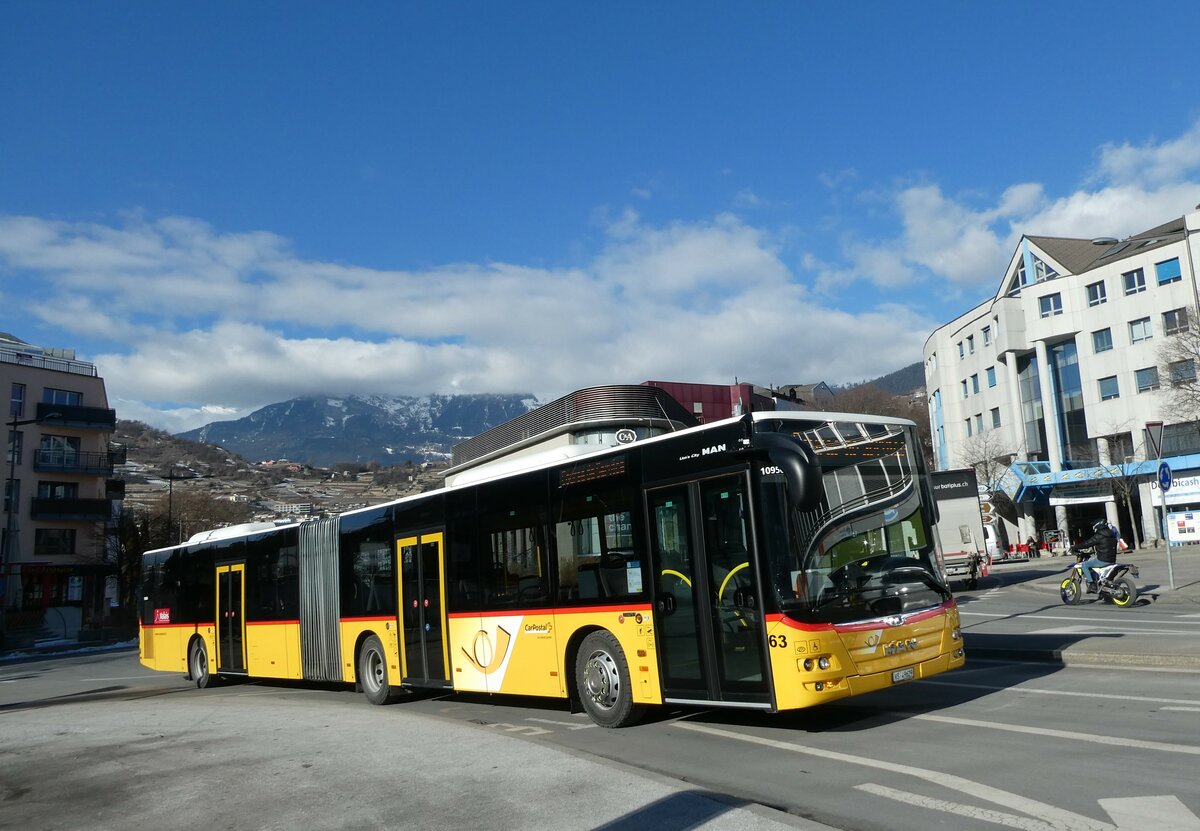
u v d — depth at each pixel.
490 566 11.98
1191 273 50.25
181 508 82.81
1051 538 56.50
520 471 11.73
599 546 10.38
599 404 27.02
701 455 9.23
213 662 19.03
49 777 8.89
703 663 9.07
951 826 5.63
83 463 65.44
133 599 63.69
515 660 11.41
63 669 31.22
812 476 8.17
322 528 15.89
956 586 32.31
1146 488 51.09
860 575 8.91
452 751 8.78
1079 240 60.47
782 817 5.76
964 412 71.56
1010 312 60.91
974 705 9.83
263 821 6.62
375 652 14.20
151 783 8.23
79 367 68.44
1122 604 19.72
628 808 6.21
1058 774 6.66
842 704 10.66
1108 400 54.53
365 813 6.62
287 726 11.48
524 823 6.05
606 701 10.22
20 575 60.97
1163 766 6.68
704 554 9.14
